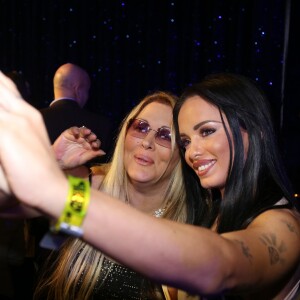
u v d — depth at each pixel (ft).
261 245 3.41
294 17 15.14
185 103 4.70
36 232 8.63
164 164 6.57
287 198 4.42
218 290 2.85
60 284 6.43
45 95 18.39
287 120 15.25
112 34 17.58
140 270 2.65
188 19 16.66
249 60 15.92
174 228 2.77
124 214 2.61
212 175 4.54
